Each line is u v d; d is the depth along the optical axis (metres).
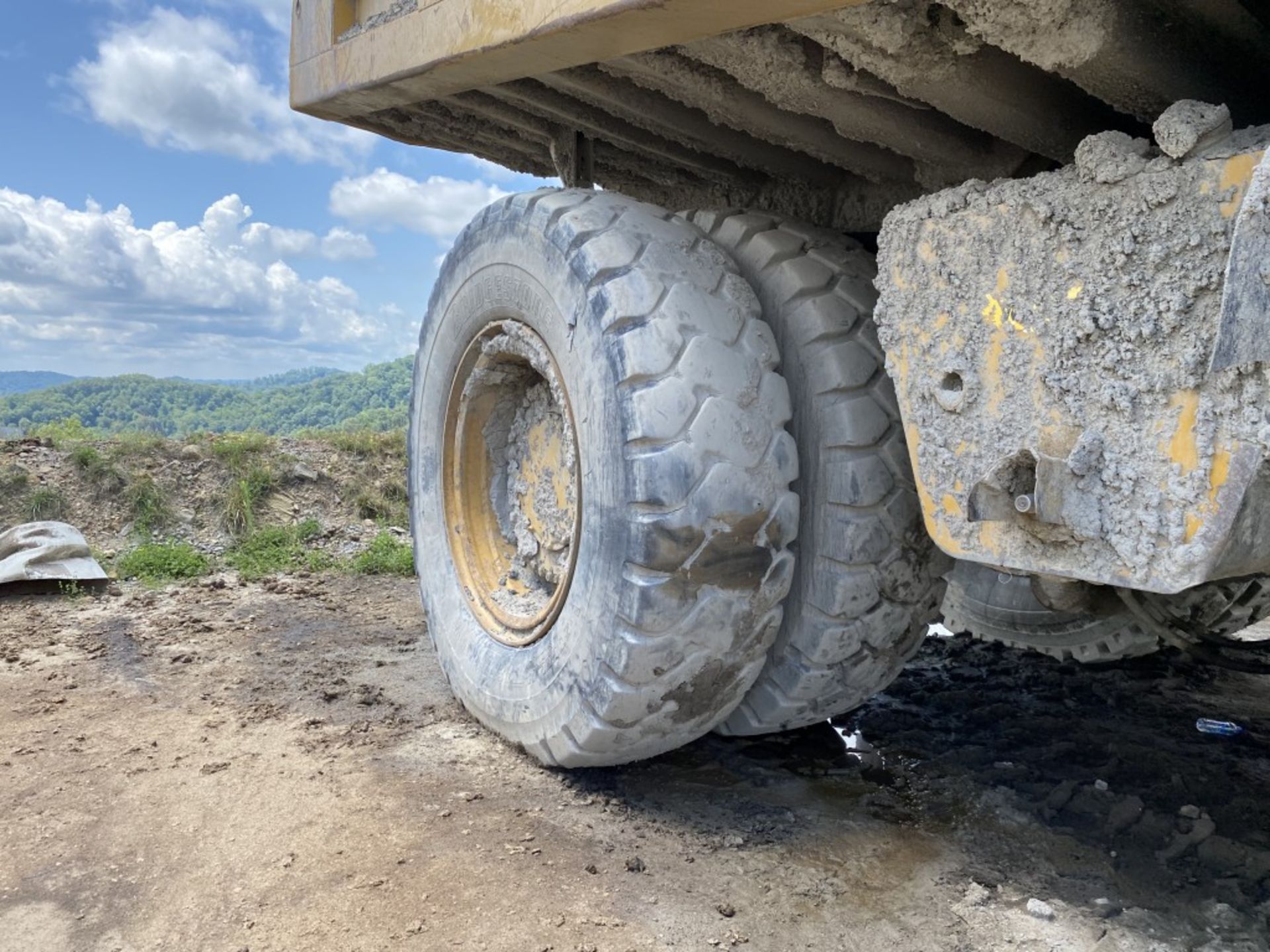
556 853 2.34
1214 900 2.12
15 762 2.94
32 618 4.82
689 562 2.28
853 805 2.63
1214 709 3.46
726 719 2.74
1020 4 1.61
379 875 2.24
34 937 2.02
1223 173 1.49
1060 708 3.46
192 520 6.92
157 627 4.64
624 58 2.21
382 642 4.39
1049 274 1.73
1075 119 2.14
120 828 2.50
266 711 3.39
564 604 2.70
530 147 3.56
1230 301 1.45
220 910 2.11
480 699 3.03
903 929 2.04
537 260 2.71
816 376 2.47
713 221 2.81
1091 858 2.33
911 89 1.94
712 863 2.31
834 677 2.55
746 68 2.14
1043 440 1.76
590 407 2.45
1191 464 1.55
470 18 2.16
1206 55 1.87
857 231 2.97
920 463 2.00
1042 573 1.81
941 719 3.33
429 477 3.55
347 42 2.73
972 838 2.44
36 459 7.12
